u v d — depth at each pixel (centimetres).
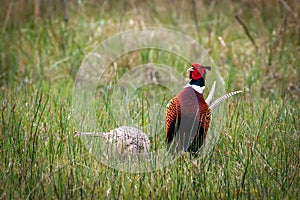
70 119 1227
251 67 1722
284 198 979
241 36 1928
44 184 1002
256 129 1209
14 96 1435
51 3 2050
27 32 1945
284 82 1605
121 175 1020
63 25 1973
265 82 1636
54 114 1269
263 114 1209
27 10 2017
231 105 1339
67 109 1307
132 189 995
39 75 1725
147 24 1983
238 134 1186
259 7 1894
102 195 978
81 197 952
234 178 1048
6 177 1013
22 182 998
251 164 1080
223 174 1058
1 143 1138
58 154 1114
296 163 1080
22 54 1839
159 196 980
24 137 1153
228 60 1780
